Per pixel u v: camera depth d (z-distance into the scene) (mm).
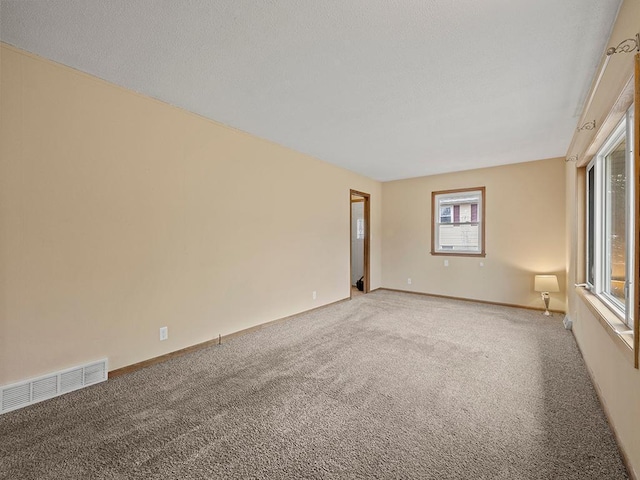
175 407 2148
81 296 2406
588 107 2574
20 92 2100
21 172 2111
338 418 2021
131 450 1717
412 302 5555
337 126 3520
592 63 2230
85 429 1898
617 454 1681
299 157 4598
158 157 2895
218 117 3293
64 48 2090
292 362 2918
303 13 1748
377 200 6723
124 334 2666
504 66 2291
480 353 3127
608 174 2607
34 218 2170
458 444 1766
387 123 3434
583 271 3322
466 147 4297
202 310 3287
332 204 5352
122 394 2318
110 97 2557
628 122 1813
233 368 2785
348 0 1647
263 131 3713
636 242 1407
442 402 2213
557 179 4820
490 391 2367
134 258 2729
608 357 2018
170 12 1737
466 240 5777
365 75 2430
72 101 2344
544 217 4938
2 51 2023
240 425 1947
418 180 6336
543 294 4691
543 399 2250
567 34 1923
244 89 2670
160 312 2924
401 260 6594
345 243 5719
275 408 2139
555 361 2926
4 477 1519
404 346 3332
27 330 2148
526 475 1531
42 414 2049
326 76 2447
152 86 2625
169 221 2986
